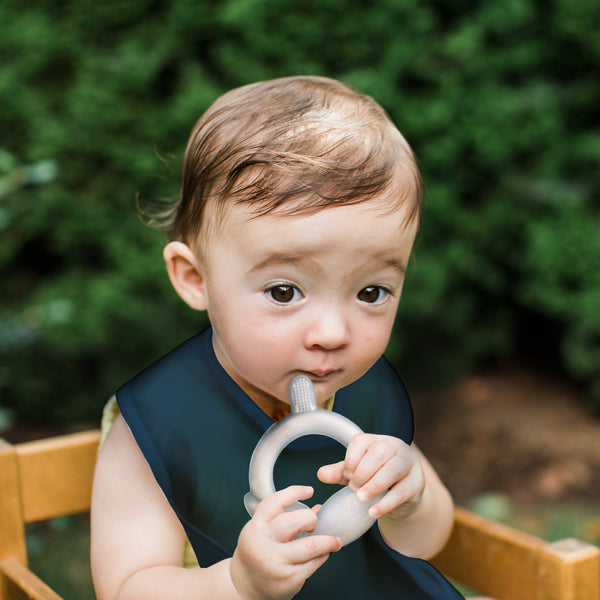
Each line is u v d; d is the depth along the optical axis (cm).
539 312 412
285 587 91
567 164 379
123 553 108
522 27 372
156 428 110
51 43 332
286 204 95
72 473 136
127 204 340
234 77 338
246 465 111
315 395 100
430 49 357
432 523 122
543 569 119
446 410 381
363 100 112
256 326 98
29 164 330
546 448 350
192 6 335
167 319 337
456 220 368
